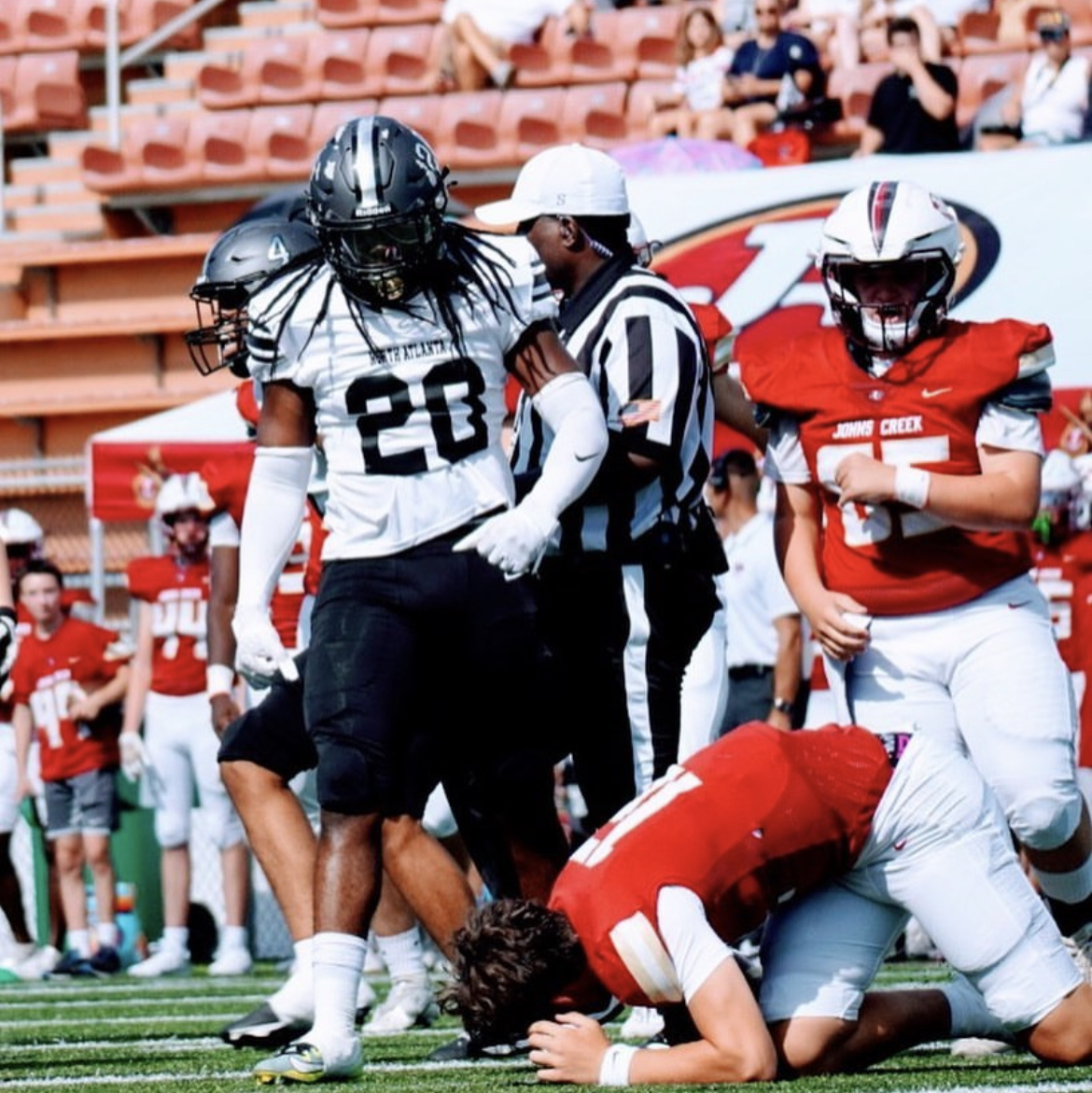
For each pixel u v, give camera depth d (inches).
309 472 564.1
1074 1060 516.4
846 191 1322.6
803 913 513.3
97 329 1830.7
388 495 545.3
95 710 1218.6
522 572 535.5
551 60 1972.2
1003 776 588.7
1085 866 599.2
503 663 553.9
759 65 1708.9
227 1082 566.3
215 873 1291.8
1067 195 1283.2
